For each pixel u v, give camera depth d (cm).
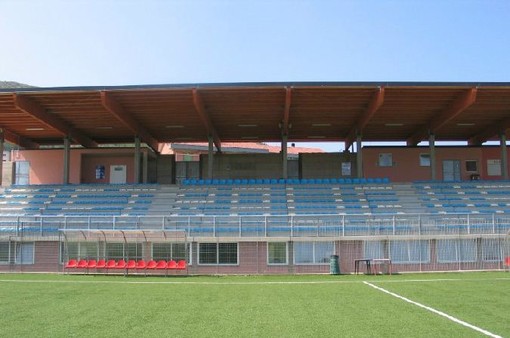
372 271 2350
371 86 2656
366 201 3139
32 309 1396
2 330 1135
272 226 2438
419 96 2855
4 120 3309
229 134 3819
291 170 3869
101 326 1176
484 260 2419
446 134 3847
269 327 1164
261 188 3312
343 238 2395
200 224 2525
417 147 3750
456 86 2662
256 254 2394
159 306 1446
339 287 1833
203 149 5147
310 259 2392
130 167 3784
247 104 3000
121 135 3772
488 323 1191
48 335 1088
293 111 3159
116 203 3169
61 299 1576
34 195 3316
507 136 3850
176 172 3928
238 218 2530
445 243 2419
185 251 2342
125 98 2853
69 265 2383
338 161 3834
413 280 2025
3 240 2492
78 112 3134
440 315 1289
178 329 1145
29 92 2692
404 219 2473
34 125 3456
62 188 3388
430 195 3231
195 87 2658
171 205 3112
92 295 1662
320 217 2575
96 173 3778
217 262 2397
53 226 2550
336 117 3306
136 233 2427
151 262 2339
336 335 1085
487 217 2603
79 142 3697
